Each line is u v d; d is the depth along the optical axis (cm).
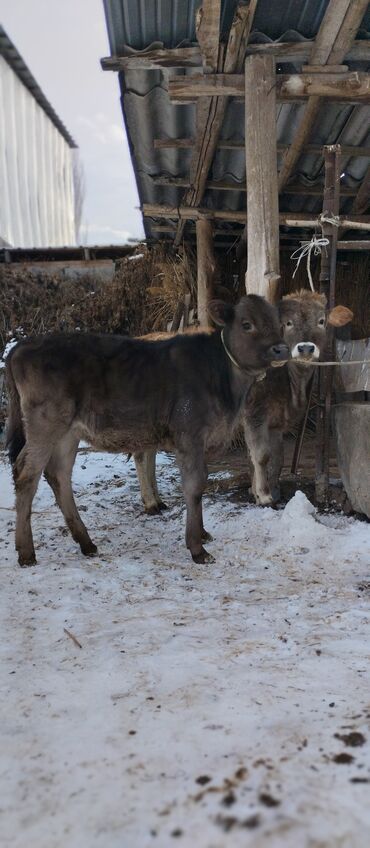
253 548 486
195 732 239
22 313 1265
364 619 344
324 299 578
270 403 595
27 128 2286
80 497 688
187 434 463
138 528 565
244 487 695
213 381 470
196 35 538
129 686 278
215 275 1059
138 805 198
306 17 527
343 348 664
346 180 854
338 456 581
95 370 466
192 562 463
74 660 307
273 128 562
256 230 570
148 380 469
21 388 466
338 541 485
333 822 185
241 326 462
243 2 494
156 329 1115
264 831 182
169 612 365
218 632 334
